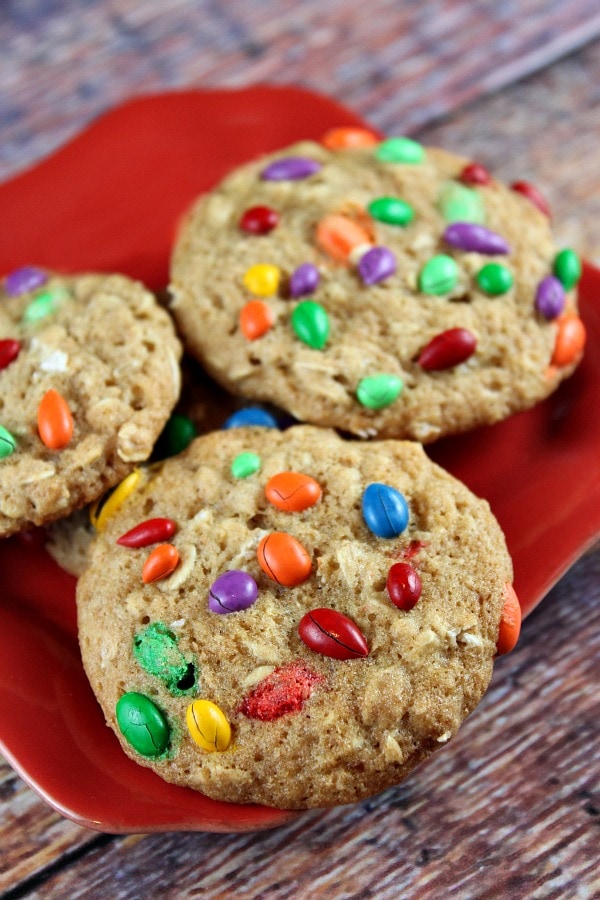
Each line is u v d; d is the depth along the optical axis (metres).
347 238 0.45
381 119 0.53
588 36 0.54
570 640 0.45
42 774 0.41
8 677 0.42
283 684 0.41
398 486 0.43
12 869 0.42
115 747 0.42
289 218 0.46
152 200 0.50
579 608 0.45
